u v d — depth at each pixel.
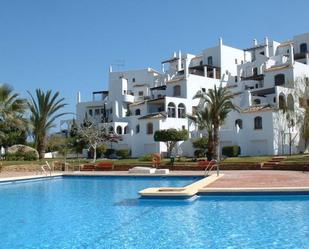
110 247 10.63
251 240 10.97
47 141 58.16
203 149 50.00
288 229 12.16
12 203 19.45
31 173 36.88
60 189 25.69
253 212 15.20
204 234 11.83
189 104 64.19
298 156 41.06
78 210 16.95
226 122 55.84
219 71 78.56
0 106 41.12
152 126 58.03
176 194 18.17
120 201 19.50
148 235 11.92
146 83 87.94
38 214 16.09
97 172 36.56
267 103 57.06
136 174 32.81
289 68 59.50
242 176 27.83
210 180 24.38
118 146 61.34
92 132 54.22
